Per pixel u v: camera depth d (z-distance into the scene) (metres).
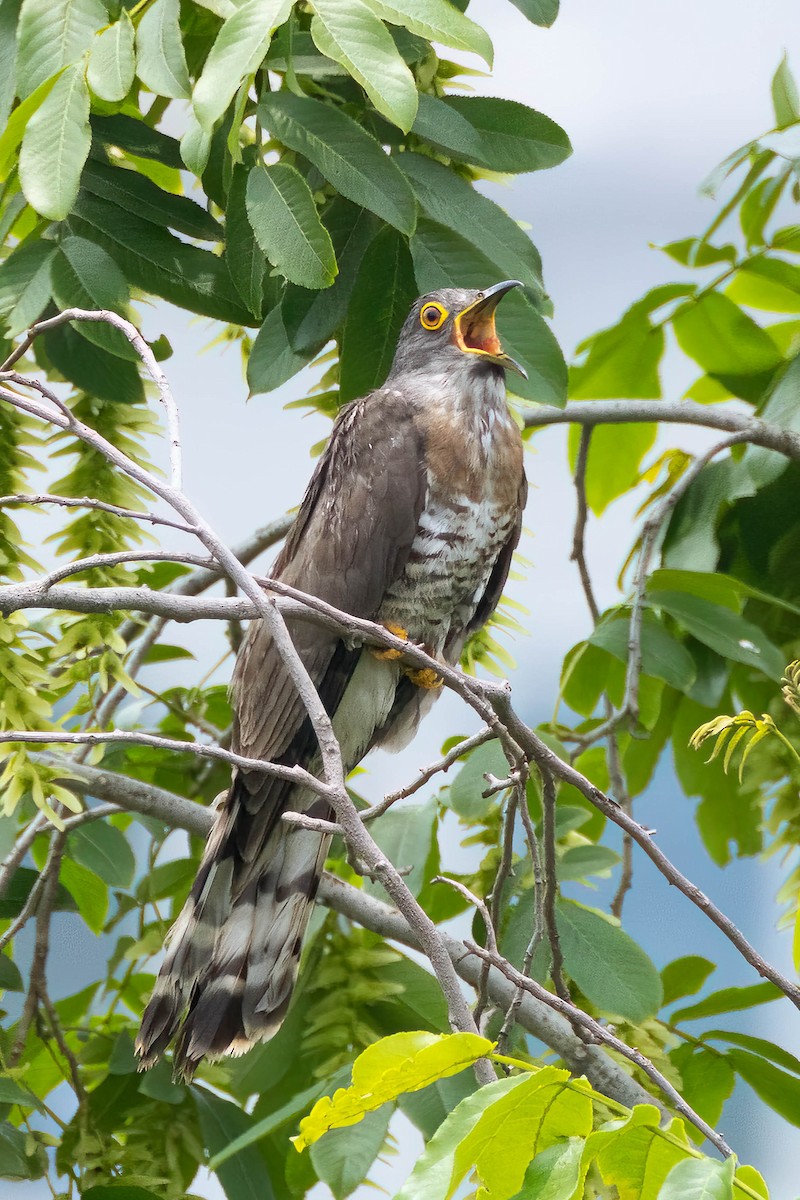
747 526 7.83
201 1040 6.06
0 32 5.92
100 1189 5.55
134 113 6.71
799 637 7.55
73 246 5.66
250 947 6.30
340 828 3.70
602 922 5.91
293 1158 6.08
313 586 6.70
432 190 5.86
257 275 5.67
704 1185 2.81
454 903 6.89
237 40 4.66
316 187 6.19
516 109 6.03
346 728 7.06
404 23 4.88
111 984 6.96
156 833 6.93
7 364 4.75
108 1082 6.26
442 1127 3.09
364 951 6.33
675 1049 6.31
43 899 6.32
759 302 8.46
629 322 8.31
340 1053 6.04
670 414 7.64
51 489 6.52
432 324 7.21
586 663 7.61
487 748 6.42
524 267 5.83
